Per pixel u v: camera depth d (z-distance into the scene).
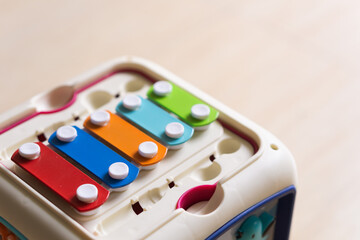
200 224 0.49
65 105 0.58
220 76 0.83
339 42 0.89
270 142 0.55
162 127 0.55
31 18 0.90
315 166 0.73
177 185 0.52
